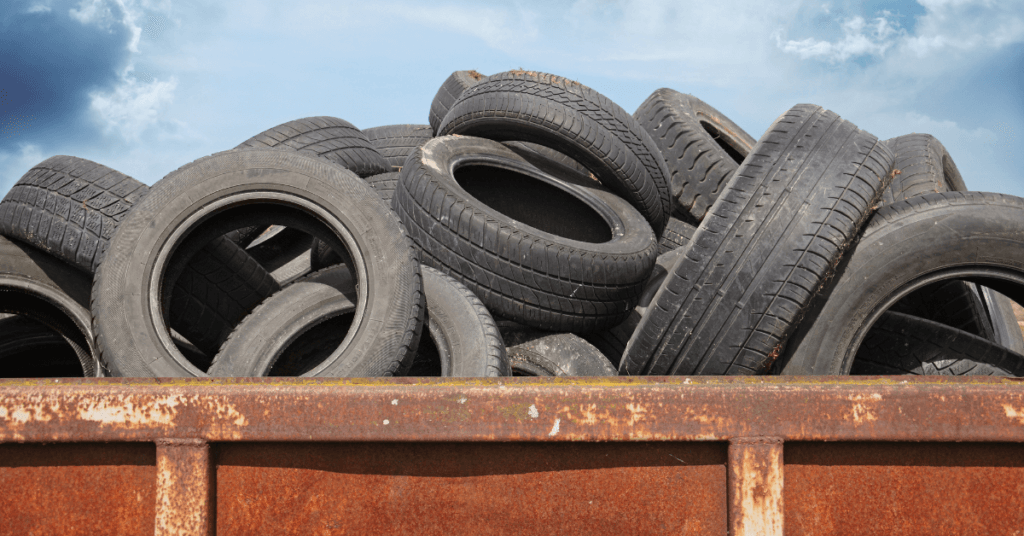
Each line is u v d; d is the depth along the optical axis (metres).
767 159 2.87
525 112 4.32
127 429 1.38
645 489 1.42
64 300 3.27
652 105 5.44
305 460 1.43
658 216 4.77
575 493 1.42
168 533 1.38
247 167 2.91
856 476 1.41
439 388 1.38
